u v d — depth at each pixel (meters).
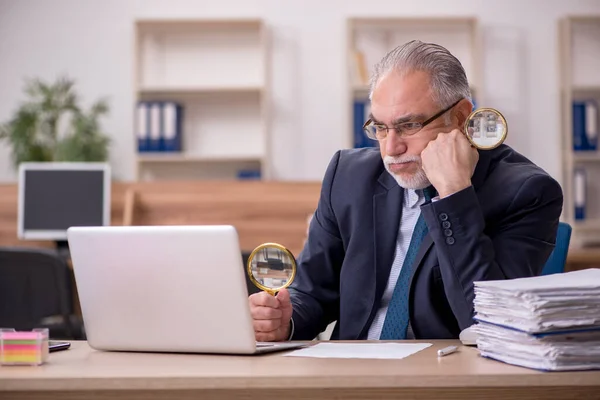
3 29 6.41
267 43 6.45
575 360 1.23
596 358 1.24
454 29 6.46
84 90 6.43
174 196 4.41
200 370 1.24
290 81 6.45
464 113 1.74
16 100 6.41
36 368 1.29
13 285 3.44
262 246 1.67
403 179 1.73
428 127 1.69
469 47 6.45
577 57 6.46
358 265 1.84
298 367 1.26
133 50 6.27
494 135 1.66
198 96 6.44
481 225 1.61
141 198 4.42
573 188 6.15
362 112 6.14
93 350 1.53
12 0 6.42
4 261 3.43
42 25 6.43
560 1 6.41
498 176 1.77
